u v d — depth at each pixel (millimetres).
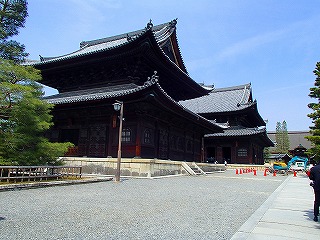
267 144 74250
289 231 7863
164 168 26734
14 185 13680
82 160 26406
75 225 7781
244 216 9992
